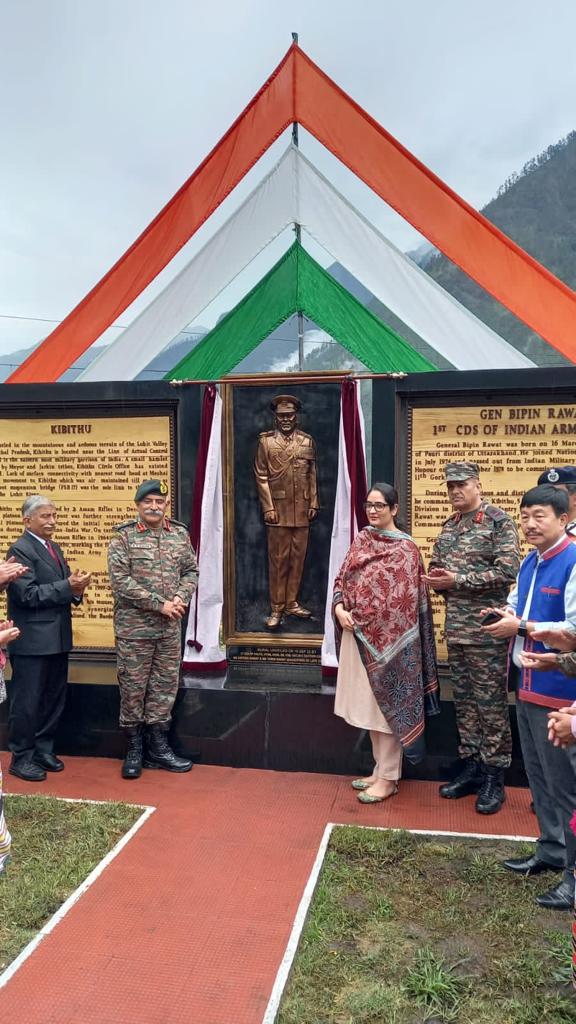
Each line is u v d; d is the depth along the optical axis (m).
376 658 4.37
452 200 6.09
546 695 3.27
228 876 3.66
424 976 2.86
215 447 5.37
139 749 4.96
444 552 4.46
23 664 4.84
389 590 4.39
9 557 4.84
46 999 2.79
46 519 4.91
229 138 6.31
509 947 3.07
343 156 6.17
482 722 4.40
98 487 5.52
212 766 5.09
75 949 3.08
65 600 4.82
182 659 5.45
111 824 4.17
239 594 5.61
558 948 3.04
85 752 5.29
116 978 2.90
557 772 3.29
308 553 5.52
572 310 5.88
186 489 5.40
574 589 3.11
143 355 6.71
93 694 5.23
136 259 6.60
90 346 6.78
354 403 5.18
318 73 6.16
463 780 4.61
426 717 4.82
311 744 4.96
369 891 3.49
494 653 4.32
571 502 3.77
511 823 4.21
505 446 4.92
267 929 3.22
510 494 4.93
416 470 5.06
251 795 4.60
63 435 5.54
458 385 4.90
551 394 4.84
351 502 5.19
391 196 6.17
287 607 5.54
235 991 2.83
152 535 4.93
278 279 7.12
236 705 5.04
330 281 7.22
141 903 3.42
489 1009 2.71
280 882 3.60
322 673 5.27
